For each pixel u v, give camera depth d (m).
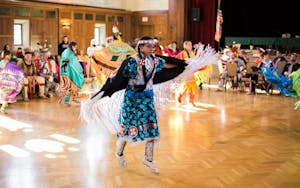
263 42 18.27
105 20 16.91
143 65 4.53
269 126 7.31
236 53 12.47
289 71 11.40
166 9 17.22
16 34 14.62
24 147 5.77
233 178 4.59
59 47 12.45
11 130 6.80
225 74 12.28
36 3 14.63
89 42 16.44
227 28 19.56
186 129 7.01
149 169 4.88
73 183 4.39
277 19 19.88
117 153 4.89
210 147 5.87
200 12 17.28
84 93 11.07
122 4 17.62
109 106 4.74
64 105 9.23
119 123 4.67
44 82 10.27
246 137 6.49
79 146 5.84
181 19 16.97
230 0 19.52
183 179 4.55
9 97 8.28
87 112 4.61
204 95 11.20
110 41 9.88
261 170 4.87
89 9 16.17
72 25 15.83
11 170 4.78
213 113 8.55
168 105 9.45
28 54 10.05
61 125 7.18
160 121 7.67
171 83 5.00
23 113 8.25
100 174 4.69
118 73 4.50
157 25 17.45
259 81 11.37
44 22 15.05
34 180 4.46
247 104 9.74
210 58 4.97
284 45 17.72
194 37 17.53
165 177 4.61
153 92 4.88
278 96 11.13
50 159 5.22
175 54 11.53
